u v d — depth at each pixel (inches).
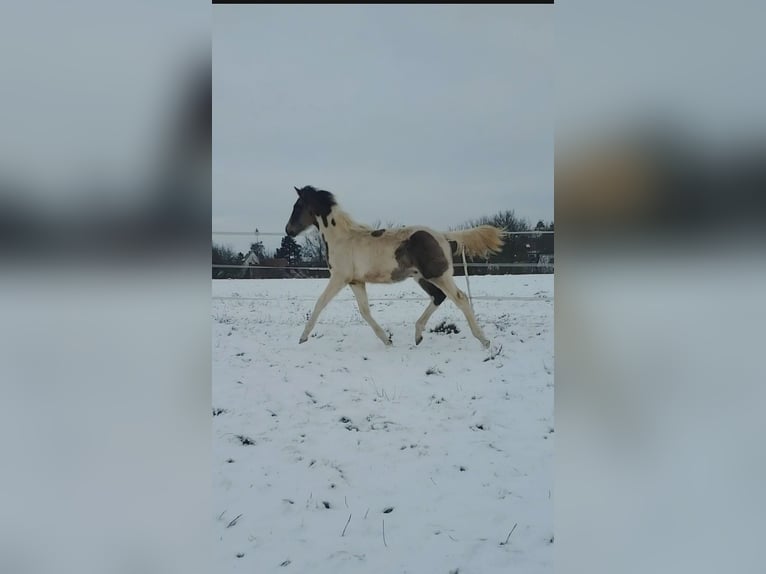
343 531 121.1
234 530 120.7
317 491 135.8
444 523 123.4
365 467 147.0
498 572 107.9
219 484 138.1
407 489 136.9
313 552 114.5
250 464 147.8
